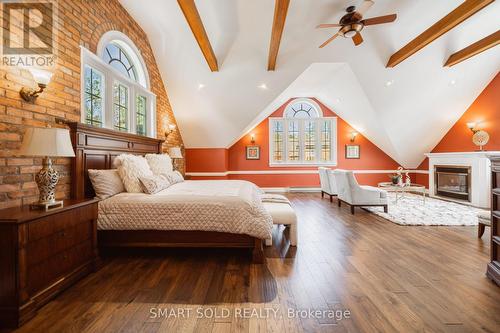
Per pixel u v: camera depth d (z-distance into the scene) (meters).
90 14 2.75
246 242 2.36
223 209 2.32
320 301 1.66
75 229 1.91
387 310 1.55
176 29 3.98
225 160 6.63
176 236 2.38
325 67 4.86
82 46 2.61
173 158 4.90
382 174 7.31
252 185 3.55
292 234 2.73
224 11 3.63
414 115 5.55
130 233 2.39
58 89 2.29
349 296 1.72
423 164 6.88
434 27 3.48
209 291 1.79
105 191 2.47
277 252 2.58
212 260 2.37
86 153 2.53
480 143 4.98
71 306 1.59
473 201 4.91
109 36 3.12
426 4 3.55
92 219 2.11
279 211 2.76
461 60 4.22
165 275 2.05
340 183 4.84
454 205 5.06
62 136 1.73
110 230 2.38
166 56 4.50
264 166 7.39
